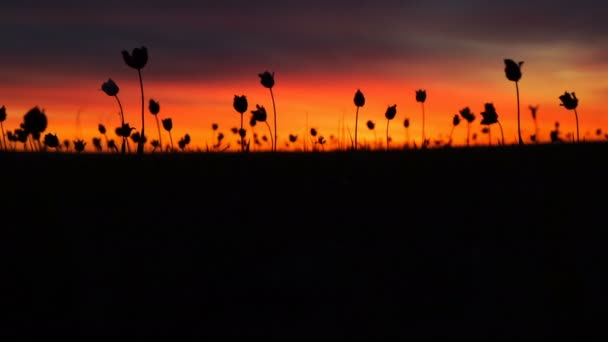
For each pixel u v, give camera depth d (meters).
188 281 4.58
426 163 7.54
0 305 4.23
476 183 6.63
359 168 7.29
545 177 6.78
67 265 4.67
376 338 4.05
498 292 4.54
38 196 5.78
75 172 6.73
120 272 4.63
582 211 5.74
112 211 5.62
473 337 4.06
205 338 4.01
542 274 4.72
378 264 4.87
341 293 4.51
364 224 5.54
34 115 5.55
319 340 4.00
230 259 4.87
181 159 7.77
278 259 4.91
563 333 4.11
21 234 5.02
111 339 3.98
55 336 3.98
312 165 7.46
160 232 5.25
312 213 5.75
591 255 4.95
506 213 5.75
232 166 7.35
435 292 4.55
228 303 4.37
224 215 5.64
